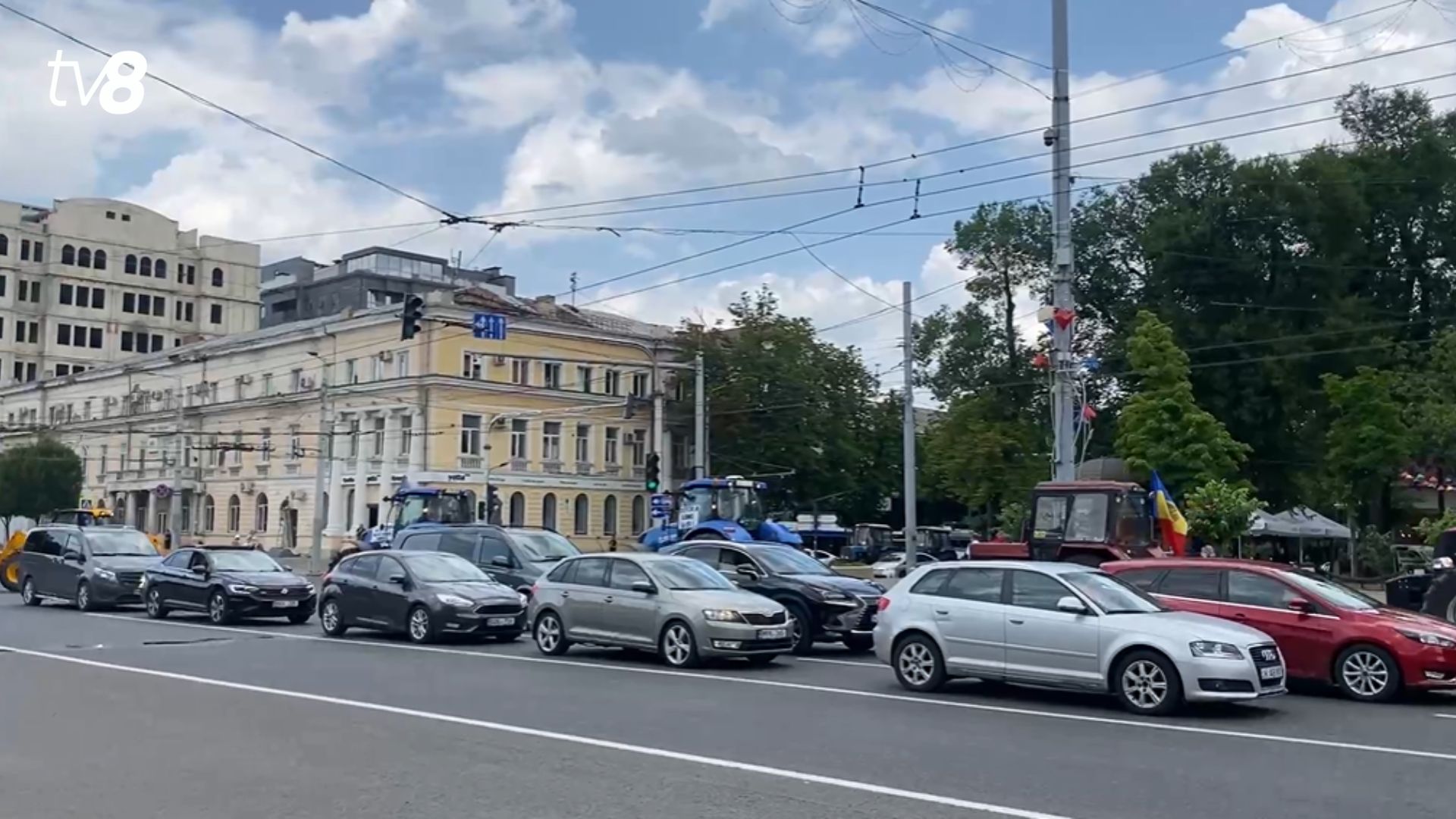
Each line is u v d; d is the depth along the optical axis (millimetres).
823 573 20828
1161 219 49094
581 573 18828
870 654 19625
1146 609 13836
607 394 63906
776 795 8859
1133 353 37031
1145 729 12047
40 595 28172
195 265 110062
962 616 14398
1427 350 46938
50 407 85000
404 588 20906
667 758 10203
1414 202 48500
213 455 69500
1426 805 8758
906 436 33875
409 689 14531
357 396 60594
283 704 13102
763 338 64250
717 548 21141
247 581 23906
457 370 58406
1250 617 15281
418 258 89000
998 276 59438
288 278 107250
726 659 18578
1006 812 8391
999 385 56656
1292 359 45938
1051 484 23125
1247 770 9961
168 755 10125
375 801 8547
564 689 14703
